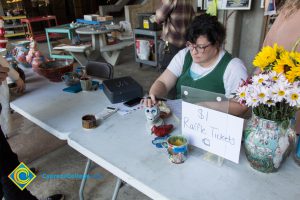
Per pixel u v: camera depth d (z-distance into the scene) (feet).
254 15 11.18
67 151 8.07
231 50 11.85
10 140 8.69
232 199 2.62
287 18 4.18
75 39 15.28
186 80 4.84
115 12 26.30
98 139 3.81
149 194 2.85
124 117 4.44
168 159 3.28
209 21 4.09
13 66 6.26
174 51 9.18
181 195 2.71
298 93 2.44
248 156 2.99
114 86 5.25
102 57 16.94
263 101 2.54
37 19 22.66
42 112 4.88
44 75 6.33
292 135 2.82
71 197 6.31
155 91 5.01
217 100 3.05
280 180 2.84
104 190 6.50
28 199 4.68
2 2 26.61
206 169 3.07
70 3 31.24
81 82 5.70
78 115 4.66
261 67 2.79
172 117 4.31
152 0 21.27
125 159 3.32
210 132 3.13
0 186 4.55
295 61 2.61
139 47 15.38
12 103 5.37
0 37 7.30
